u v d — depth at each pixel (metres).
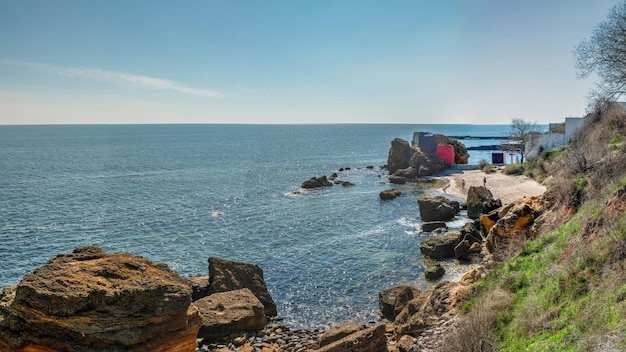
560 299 11.75
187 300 11.34
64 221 45.19
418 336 16.05
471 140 193.12
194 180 76.56
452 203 44.75
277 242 37.00
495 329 12.39
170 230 41.59
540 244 16.89
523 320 11.70
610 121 29.92
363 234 38.50
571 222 17.03
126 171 90.12
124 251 35.22
